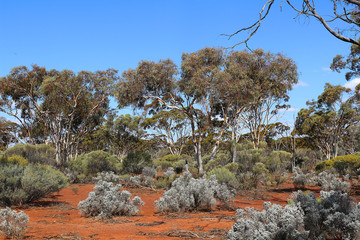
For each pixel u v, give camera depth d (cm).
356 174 1975
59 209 980
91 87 3159
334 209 404
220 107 2658
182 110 2406
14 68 3186
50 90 2916
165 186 1619
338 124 4241
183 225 697
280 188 1692
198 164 2364
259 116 3678
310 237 383
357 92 4106
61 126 3216
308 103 4462
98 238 579
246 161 2027
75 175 2166
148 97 2366
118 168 2322
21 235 586
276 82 2378
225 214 861
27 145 2808
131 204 884
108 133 3569
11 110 3441
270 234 367
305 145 4572
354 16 511
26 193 1033
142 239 561
